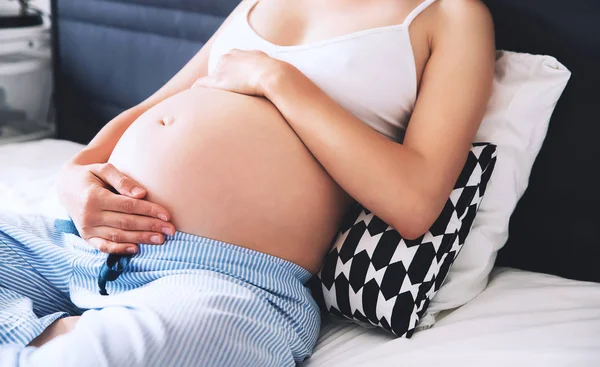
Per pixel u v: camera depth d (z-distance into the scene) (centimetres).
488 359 93
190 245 98
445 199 102
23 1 223
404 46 111
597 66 120
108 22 199
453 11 112
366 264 104
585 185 124
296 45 118
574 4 121
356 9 117
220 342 84
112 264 100
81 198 105
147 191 104
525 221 132
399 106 112
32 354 80
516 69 121
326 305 110
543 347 94
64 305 107
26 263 105
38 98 219
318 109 102
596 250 125
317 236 107
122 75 201
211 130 106
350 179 100
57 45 215
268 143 104
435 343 99
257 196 101
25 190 152
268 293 96
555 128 125
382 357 96
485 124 119
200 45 181
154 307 86
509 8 128
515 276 122
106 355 78
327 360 100
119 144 115
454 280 112
